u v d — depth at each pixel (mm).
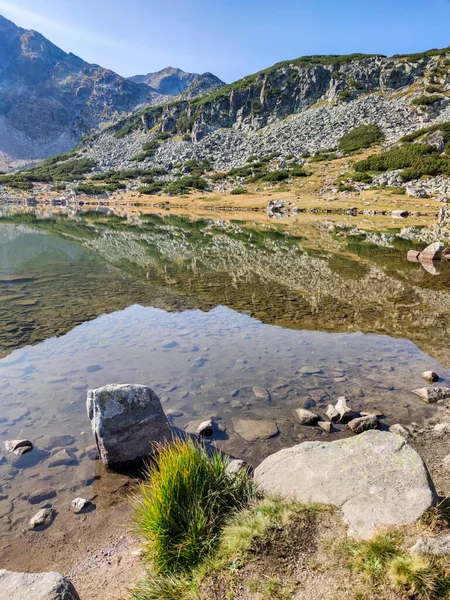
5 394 8977
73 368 10414
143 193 118938
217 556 3904
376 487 4414
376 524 3945
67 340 12586
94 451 6895
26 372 10172
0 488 5941
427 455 6504
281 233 47312
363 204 73188
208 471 4844
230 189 106812
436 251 28438
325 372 10094
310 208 74875
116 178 142625
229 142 155250
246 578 3609
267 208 80062
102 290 19781
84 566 4598
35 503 5652
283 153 127875
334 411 7945
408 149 93688
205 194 106250
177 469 4617
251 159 130750
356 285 20719
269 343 12242
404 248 35156
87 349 11789
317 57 179750
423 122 116625
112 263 28016
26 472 6316
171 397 8758
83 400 8703
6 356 11273
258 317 15062
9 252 32812
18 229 50625
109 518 5387
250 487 4961
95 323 14414
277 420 7824
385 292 19203
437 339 12656
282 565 3691
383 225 53969
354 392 9039
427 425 7660
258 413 8086
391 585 3322
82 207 103188
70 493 5875
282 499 4578
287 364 10609
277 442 7082
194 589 3590
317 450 5344
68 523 5289
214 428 7516
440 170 82312
